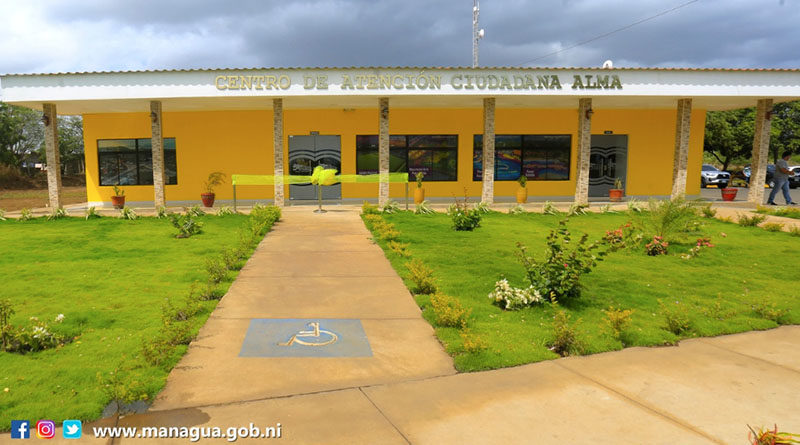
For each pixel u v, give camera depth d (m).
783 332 5.87
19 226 13.38
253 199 20.19
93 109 18.56
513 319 6.13
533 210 16.77
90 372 4.34
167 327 5.20
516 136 20.81
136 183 20.12
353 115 20.12
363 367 4.70
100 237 11.52
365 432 3.54
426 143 20.47
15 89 15.67
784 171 17.91
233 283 7.55
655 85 16.66
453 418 3.75
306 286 7.43
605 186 21.55
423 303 6.62
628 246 10.68
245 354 4.95
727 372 4.65
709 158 60.69
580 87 16.38
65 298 6.62
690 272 8.66
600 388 4.29
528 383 4.38
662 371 4.67
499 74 16.14
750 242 11.48
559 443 3.41
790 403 4.02
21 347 4.89
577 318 6.24
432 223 13.66
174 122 19.80
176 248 10.19
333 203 19.72
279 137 16.64
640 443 3.41
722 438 3.47
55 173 16.67
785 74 16.97
